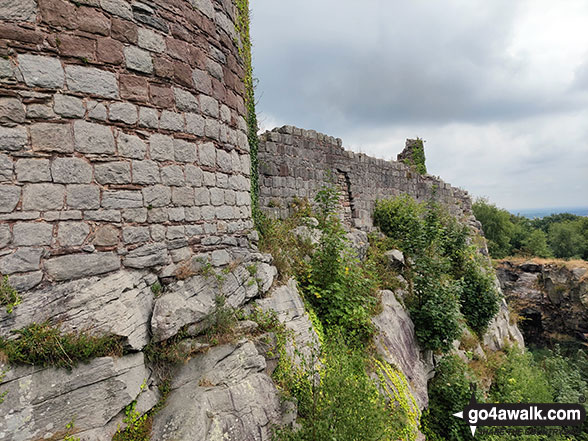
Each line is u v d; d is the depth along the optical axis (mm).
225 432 2850
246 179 4934
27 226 2570
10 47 2582
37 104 2678
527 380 9281
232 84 4609
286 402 3512
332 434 2924
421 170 14711
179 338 3221
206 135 4012
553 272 21312
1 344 2297
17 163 2564
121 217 3100
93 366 2576
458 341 8891
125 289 2992
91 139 2936
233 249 4348
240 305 4020
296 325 4555
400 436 4480
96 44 3006
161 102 3486
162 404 2900
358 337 5352
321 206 8172
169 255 3490
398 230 10523
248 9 5477
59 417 2348
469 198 18453
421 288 7461
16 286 2471
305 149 8664
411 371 6219
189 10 3859
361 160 10617
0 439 2107
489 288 10344
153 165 3381
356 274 5906
